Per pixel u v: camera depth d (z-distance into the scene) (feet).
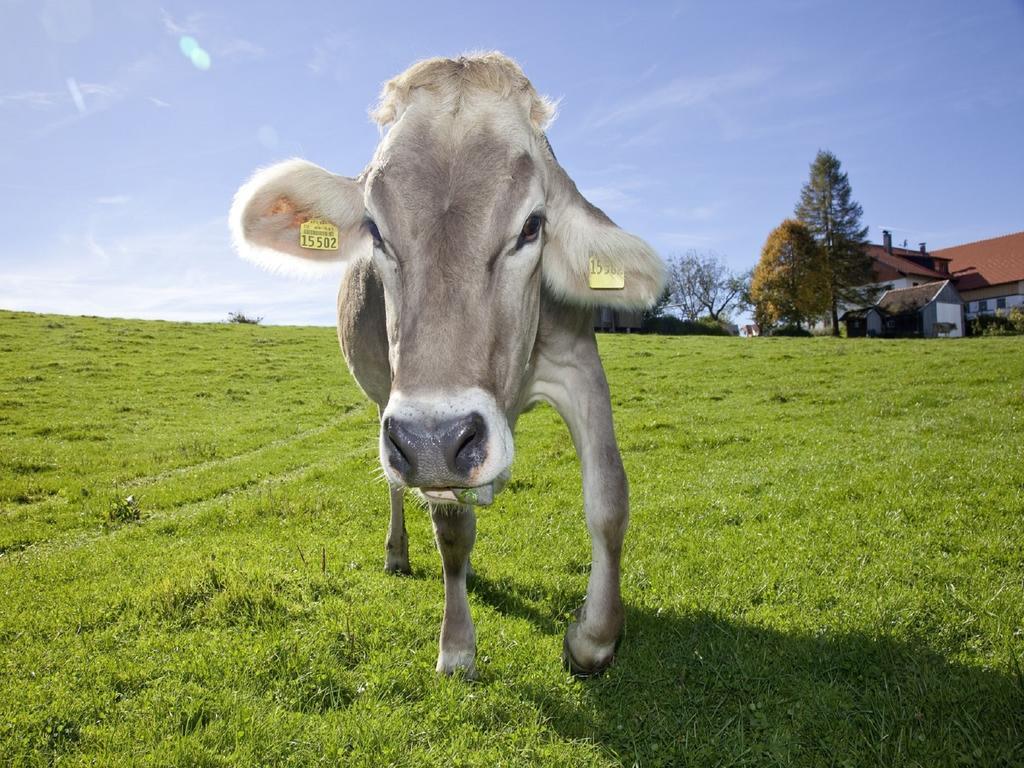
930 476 7.79
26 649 4.37
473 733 3.27
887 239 90.84
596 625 3.72
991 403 13.41
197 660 3.96
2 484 11.18
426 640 4.30
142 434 16.08
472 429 2.79
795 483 8.10
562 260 3.61
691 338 33.55
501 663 3.94
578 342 3.99
